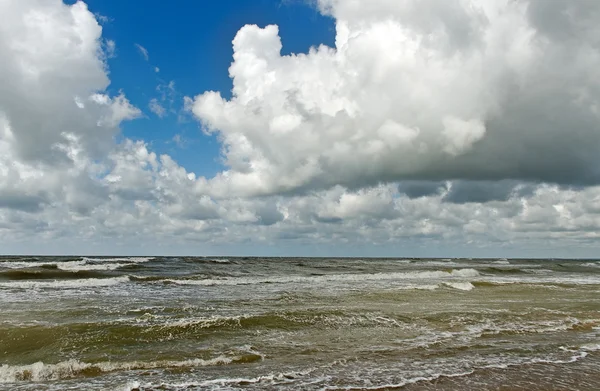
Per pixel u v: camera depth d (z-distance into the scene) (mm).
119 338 11078
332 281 29031
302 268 46531
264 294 20516
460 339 11680
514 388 7770
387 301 18234
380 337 11766
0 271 31281
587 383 8109
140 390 7445
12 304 16125
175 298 18750
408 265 58500
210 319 12977
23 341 10656
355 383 7910
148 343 10742
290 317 13789
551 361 9578
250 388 7582
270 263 57312
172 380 8070
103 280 26875
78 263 44531
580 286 26891
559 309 16766
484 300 19141
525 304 18047
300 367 8961
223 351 10133
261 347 10570
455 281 29109
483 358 9797
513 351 10477
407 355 10016
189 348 10383
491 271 44781
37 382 7992
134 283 26234
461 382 8039
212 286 24859
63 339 10852
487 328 13062
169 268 41875
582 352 10477
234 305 16578
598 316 15469
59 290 21750
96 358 9461
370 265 56656
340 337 11703
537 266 62281
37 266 38812
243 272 38969
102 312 14586
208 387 7633
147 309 15328
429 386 7805
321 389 7559
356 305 16859
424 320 13930
